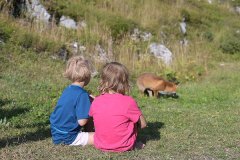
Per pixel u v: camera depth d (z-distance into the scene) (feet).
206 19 65.67
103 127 15.79
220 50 56.85
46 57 35.94
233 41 57.72
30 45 36.22
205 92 33.19
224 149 16.83
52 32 39.58
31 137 17.84
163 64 43.19
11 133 18.33
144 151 16.06
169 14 55.67
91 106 16.28
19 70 32.04
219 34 60.54
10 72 31.17
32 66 33.37
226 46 57.26
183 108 26.61
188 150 16.53
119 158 14.98
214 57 53.42
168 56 46.06
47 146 16.33
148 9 54.03
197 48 52.16
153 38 47.50
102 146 15.83
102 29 44.04
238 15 78.54
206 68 44.57
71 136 16.47
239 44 57.57
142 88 31.27
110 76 16.20
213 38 58.90
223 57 54.49
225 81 39.75
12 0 39.37
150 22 50.75
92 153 15.48
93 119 16.70
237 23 70.79
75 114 16.42
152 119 22.61
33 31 38.22
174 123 21.70
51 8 42.27
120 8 51.57
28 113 22.02
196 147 16.99
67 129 16.42
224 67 48.29
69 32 41.55
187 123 21.75
